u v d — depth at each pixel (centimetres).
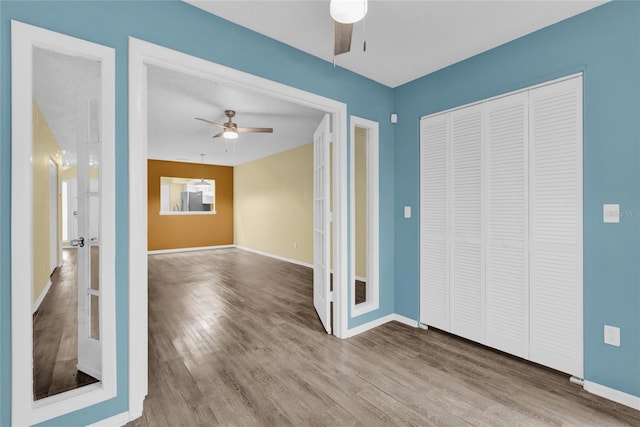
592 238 205
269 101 379
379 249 320
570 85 215
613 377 196
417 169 312
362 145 512
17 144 141
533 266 234
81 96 208
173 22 189
